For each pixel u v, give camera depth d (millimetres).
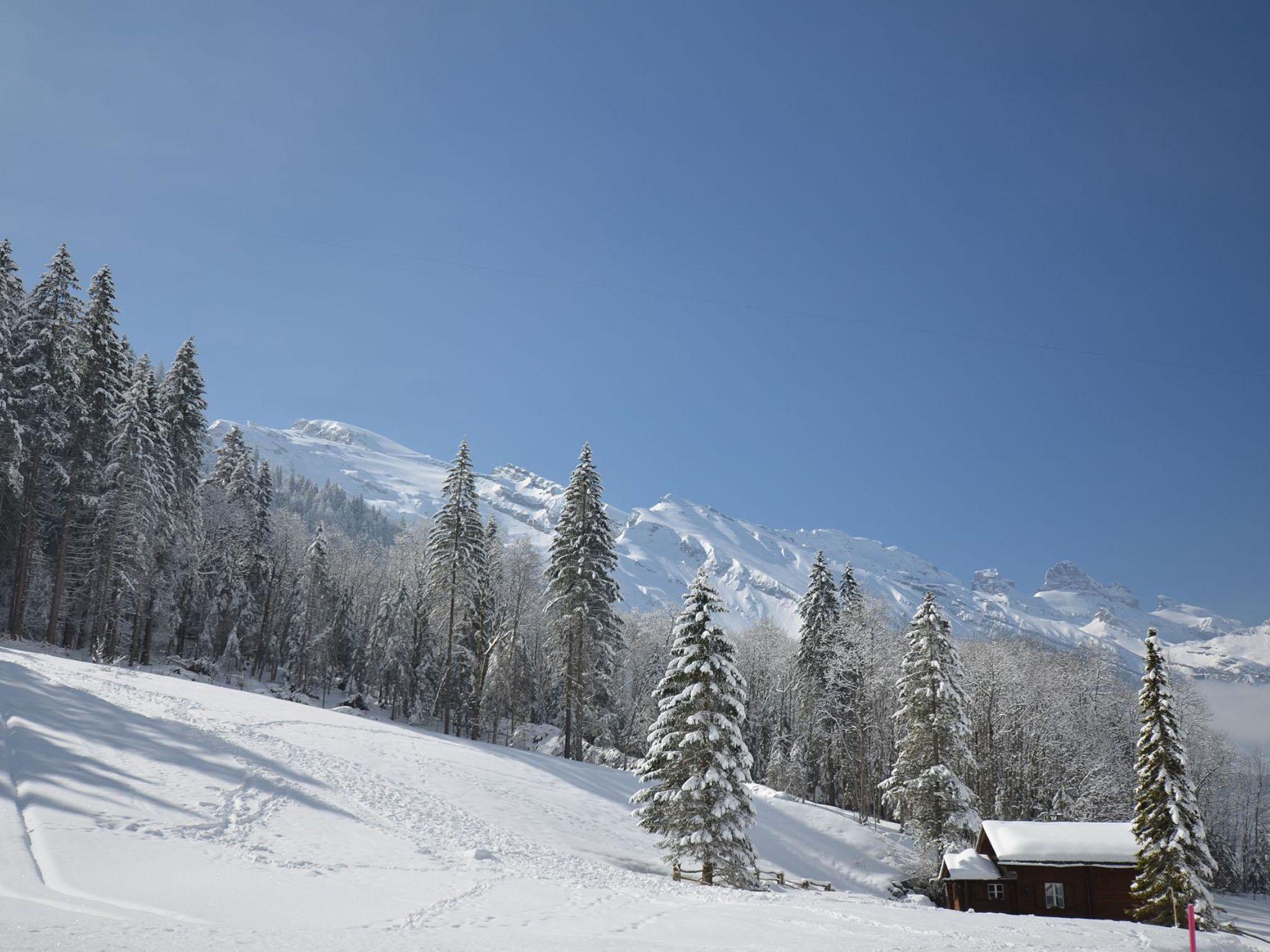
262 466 72750
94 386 50031
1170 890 34406
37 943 11516
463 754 41812
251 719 36312
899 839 49312
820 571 63531
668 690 33438
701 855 30172
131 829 20828
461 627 57406
